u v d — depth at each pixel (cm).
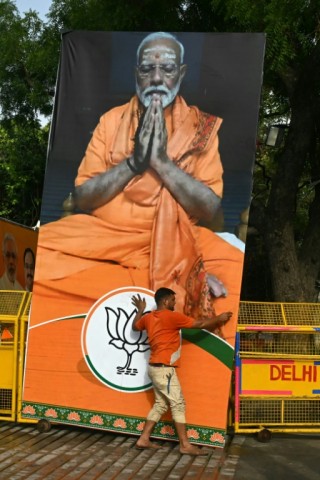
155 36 812
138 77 813
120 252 797
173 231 783
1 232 1220
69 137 823
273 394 802
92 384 786
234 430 795
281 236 1105
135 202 798
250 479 638
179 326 729
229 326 751
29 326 806
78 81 829
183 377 753
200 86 791
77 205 812
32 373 802
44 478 618
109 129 815
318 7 968
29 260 1410
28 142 2172
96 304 795
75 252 806
